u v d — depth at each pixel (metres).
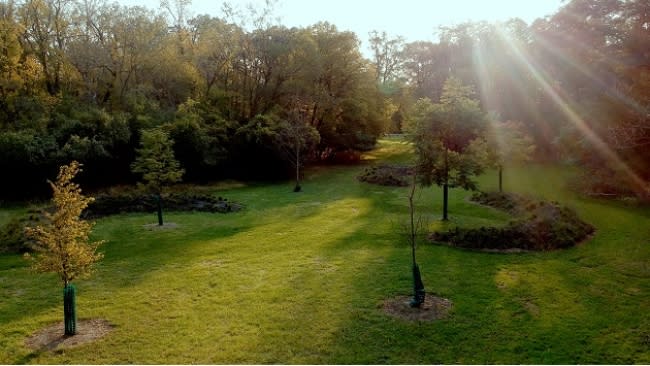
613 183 21.52
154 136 20.66
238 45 39.78
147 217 22.45
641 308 10.56
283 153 36.06
